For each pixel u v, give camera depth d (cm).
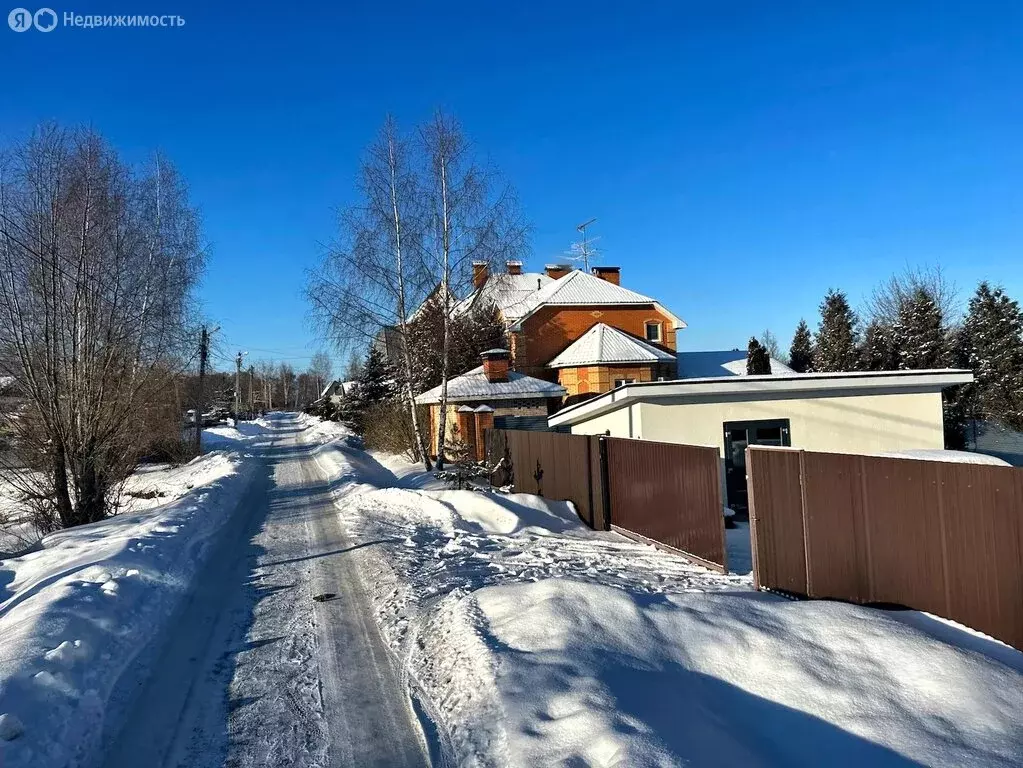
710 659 491
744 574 812
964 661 436
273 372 14188
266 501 1661
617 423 1531
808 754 365
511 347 3209
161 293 1909
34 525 1508
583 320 3347
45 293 1362
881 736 371
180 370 2423
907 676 429
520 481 1611
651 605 586
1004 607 475
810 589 645
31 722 422
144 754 427
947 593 519
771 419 1431
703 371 3288
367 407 4025
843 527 611
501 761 377
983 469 490
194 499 1458
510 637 545
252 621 695
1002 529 477
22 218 1370
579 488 1253
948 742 361
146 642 631
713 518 830
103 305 1491
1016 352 3284
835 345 3903
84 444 1421
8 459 1438
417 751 423
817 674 445
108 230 1505
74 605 632
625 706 406
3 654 499
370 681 534
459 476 1562
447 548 984
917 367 3478
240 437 4816
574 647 504
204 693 518
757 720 406
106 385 1485
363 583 829
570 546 988
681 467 904
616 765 335
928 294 3816
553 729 391
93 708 478
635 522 1049
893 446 1471
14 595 755
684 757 344
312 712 482
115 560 827
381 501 1450
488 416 2388
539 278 4128
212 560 996
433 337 2262
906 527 552
